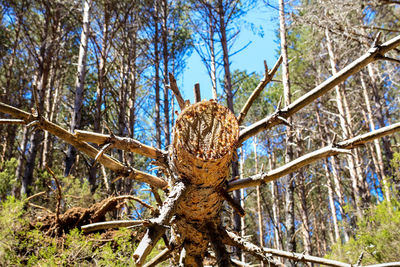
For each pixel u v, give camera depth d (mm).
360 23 10102
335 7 8500
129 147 2031
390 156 10469
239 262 2479
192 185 1837
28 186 7613
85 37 9000
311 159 1962
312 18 8945
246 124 13227
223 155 1794
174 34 11148
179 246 2154
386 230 4938
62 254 2955
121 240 3184
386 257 4703
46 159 10539
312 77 13102
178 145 1792
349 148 1936
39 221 3725
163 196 4719
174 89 2316
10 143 12305
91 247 3215
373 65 11492
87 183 6359
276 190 15055
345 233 9641
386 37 10492
